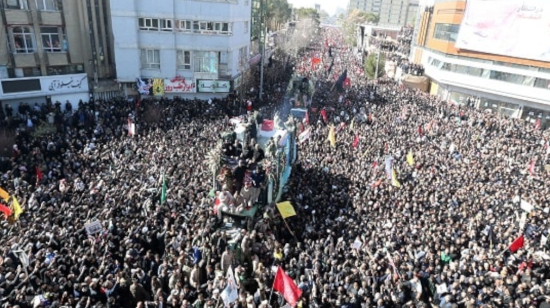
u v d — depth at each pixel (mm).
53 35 32469
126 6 33812
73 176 19703
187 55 37062
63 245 13570
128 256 13008
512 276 13781
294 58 72188
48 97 32438
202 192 18453
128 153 22016
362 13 166250
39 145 22734
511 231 16859
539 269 14461
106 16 35031
